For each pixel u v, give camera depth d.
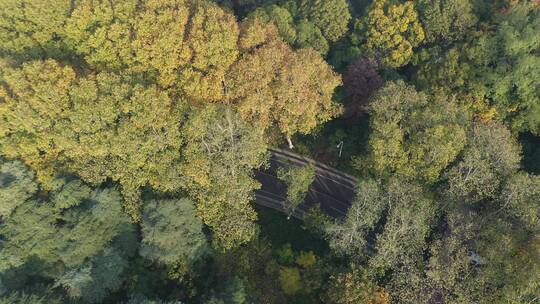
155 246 53.53
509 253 51.53
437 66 74.88
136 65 62.66
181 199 55.25
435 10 77.00
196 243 56.12
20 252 53.59
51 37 65.50
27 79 58.19
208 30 62.62
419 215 52.94
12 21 66.19
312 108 65.50
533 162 72.00
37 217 54.69
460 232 54.19
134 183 57.78
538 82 69.50
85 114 55.72
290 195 62.25
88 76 58.50
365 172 67.00
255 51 64.62
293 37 78.94
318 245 66.19
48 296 52.72
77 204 56.16
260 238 65.75
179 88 63.03
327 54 82.44
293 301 60.47
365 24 81.25
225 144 60.28
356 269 53.53
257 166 63.16
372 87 72.88
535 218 54.12
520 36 71.44
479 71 72.50
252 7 95.12
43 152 61.88
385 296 51.28
